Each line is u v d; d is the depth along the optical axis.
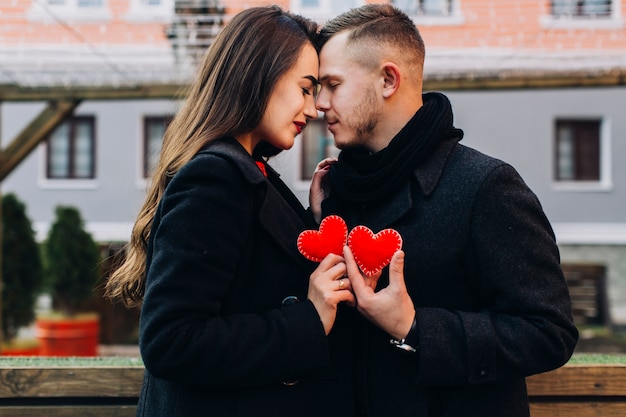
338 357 1.46
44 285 7.04
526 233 1.39
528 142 11.97
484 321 1.37
